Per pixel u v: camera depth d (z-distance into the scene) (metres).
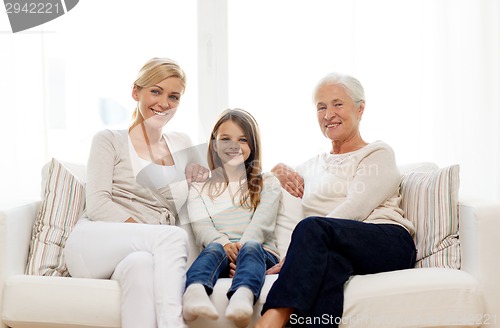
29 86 2.73
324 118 2.38
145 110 2.27
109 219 2.11
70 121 2.76
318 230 1.90
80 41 2.77
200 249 2.28
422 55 2.85
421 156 2.85
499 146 2.86
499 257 1.93
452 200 2.07
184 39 2.84
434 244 2.07
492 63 2.86
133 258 1.85
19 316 1.87
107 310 1.83
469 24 2.86
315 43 2.84
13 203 2.13
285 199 2.40
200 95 2.85
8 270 1.94
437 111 2.86
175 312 1.78
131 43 2.80
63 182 2.24
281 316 1.77
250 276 1.84
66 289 1.87
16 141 2.72
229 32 2.86
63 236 2.15
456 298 1.82
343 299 1.84
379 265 2.01
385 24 2.85
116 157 2.24
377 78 2.84
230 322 1.83
